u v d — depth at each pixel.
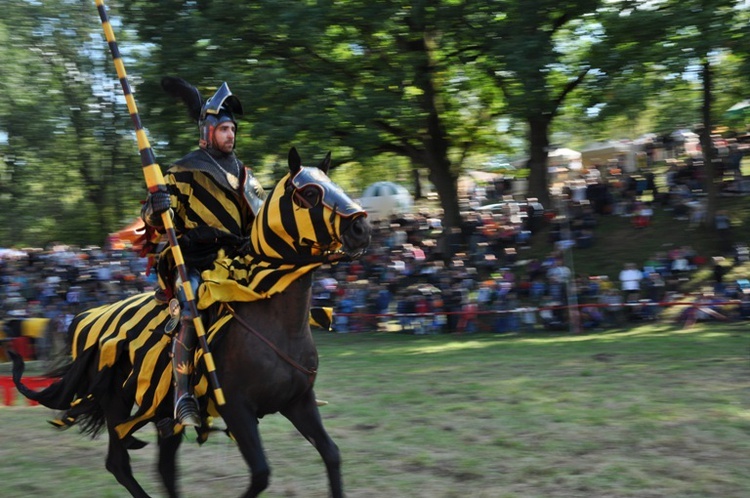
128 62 23.69
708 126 21.47
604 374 11.36
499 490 6.23
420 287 19.42
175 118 20.73
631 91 20.58
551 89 21.16
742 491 5.97
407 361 13.95
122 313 5.83
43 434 9.13
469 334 18.22
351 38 21.59
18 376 6.14
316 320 5.64
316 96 20.03
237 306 5.22
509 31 20.50
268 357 5.09
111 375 5.72
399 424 8.70
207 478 7.02
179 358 5.20
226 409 5.10
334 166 23.45
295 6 19.52
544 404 9.35
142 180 32.69
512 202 23.19
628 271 18.72
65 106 32.53
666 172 23.30
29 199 34.59
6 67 31.83
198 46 20.41
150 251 5.63
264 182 21.95
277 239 5.05
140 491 5.91
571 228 22.19
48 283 20.27
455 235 21.75
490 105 24.59
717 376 10.75
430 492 6.28
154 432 9.12
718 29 19.38
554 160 30.06
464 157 26.67
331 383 11.76
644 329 17.27
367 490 6.42
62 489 6.80
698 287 18.70
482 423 8.54
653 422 8.11
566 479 6.39
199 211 5.40
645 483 6.19
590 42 21.81
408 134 22.77
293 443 8.07
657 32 20.09
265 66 20.91
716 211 21.12
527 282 19.27
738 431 7.67
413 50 21.88
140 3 21.16
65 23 31.66
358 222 4.84
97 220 34.88
